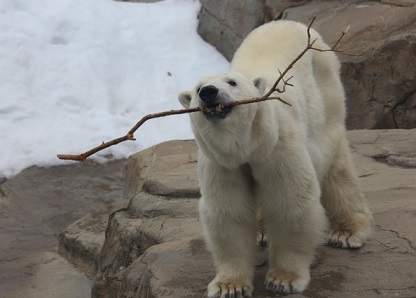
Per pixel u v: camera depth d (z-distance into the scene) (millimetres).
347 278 5621
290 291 5453
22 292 9125
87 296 8984
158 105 15641
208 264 6176
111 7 17844
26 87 15367
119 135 14500
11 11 16953
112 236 8172
